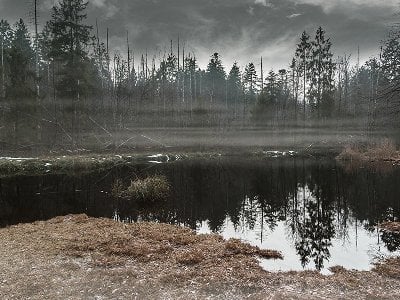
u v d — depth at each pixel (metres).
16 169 25.39
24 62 35.00
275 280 8.52
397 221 14.51
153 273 8.90
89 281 8.34
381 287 8.16
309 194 20.41
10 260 9.59
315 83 56.00
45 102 38.50
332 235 12.84
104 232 12.05
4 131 32.16
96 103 45.44
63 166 26.72
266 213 16.36
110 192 20.03
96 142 37.19
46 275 8.64
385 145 33.91
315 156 37.94
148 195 18.22
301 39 57.19
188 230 12.80
